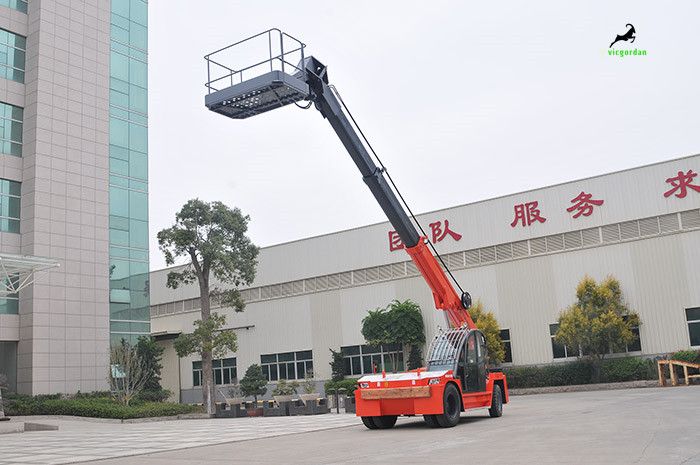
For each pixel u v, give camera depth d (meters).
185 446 12.38
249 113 13.76
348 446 10.59
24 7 29.77
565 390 26.78
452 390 13.51
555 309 29.27
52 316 28.09
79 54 30.69
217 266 27.56
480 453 8.52
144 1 34.47
